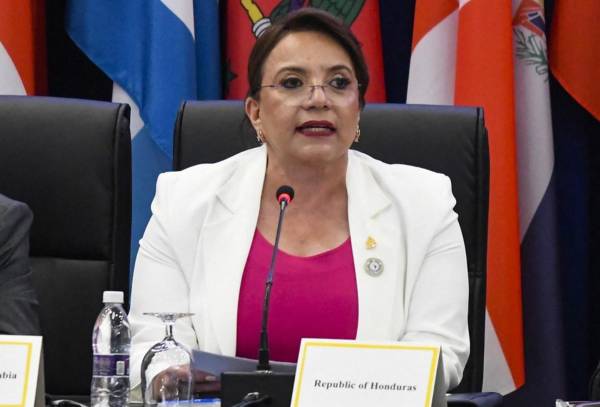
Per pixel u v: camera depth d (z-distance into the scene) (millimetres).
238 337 6883
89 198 7859
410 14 11312
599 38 10469
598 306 11102
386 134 7824
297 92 6848
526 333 10547
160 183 7516
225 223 7172
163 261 7207
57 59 11500
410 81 10516
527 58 10508
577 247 11031
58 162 7875
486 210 7703
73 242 7859
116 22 10594
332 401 4746
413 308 6945
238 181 7340
